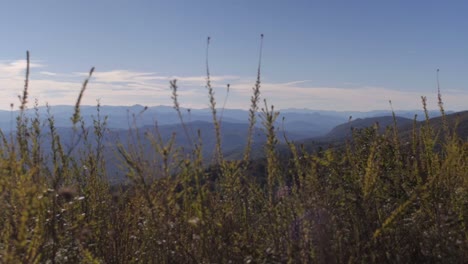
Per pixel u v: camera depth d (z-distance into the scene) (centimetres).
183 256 328
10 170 286
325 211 327
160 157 306
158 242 324
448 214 354
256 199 360
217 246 320
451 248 331
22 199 271
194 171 307
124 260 376
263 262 310
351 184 356
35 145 314
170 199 320
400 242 352
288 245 308
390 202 392
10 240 285
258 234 354
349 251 321
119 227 393
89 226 363
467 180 388
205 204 316
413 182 406
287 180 350
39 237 296
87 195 379
